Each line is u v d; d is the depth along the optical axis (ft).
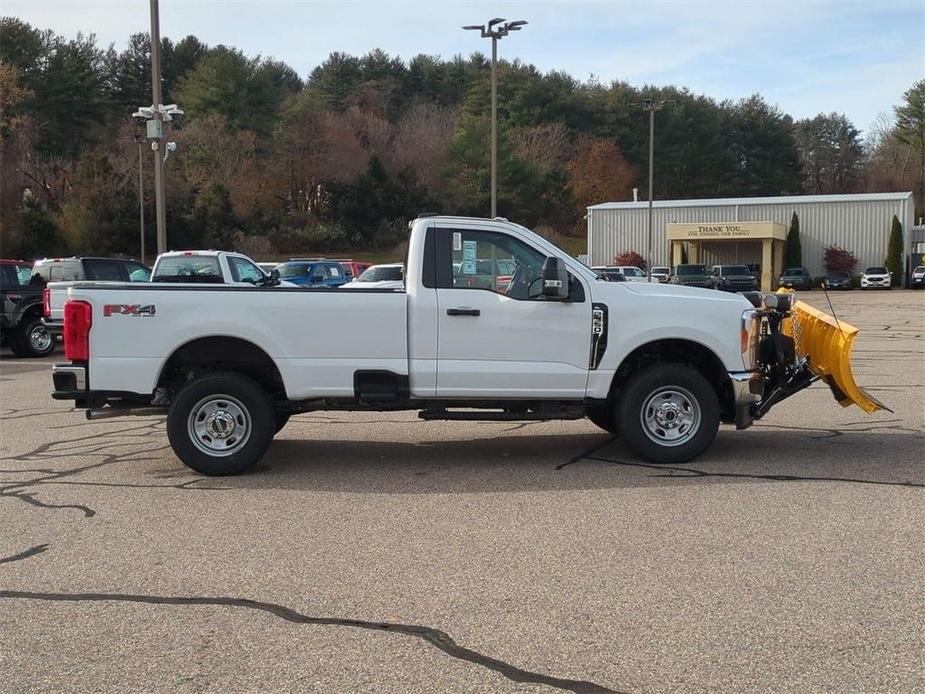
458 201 242.58
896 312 114.73
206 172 218.79
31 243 167.94
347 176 252.42
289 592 16.29
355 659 13.47
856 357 57.77
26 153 188.96
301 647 13.92
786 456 27.43
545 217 272.92
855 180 383.45
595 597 15.84
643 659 13.34
